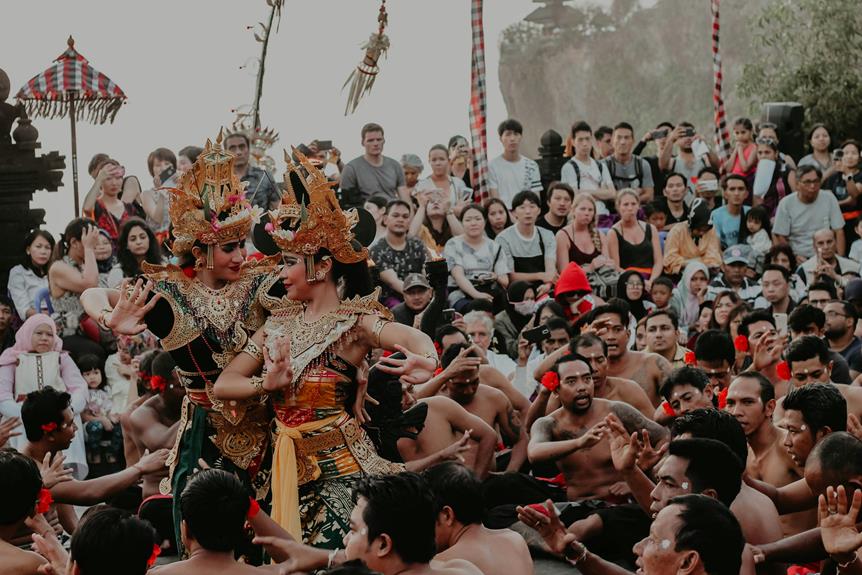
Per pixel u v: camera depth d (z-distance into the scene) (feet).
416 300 37.32
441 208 45.09
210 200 21.22
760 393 24.08
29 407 25.14
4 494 19.74
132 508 29.22
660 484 18.81
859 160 51.47
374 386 22.21
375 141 46.42
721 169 53.21
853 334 34.63
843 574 17.53
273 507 20.20
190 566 17.84
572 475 28.60
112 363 37.50
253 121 40.86
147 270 21.40
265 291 21.48
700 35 73.82
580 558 18.89
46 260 39.75
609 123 73.36
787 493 22.40
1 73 43.27
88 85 43.39
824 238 45.37
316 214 20.22
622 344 32.53
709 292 42.83
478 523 19.79
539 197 49.01
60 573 18.37
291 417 20.53
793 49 71.97
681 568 14.84
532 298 40.11
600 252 44.06
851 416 22.34
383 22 33.12
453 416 28.66
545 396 30.63
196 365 21.31
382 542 16.24
